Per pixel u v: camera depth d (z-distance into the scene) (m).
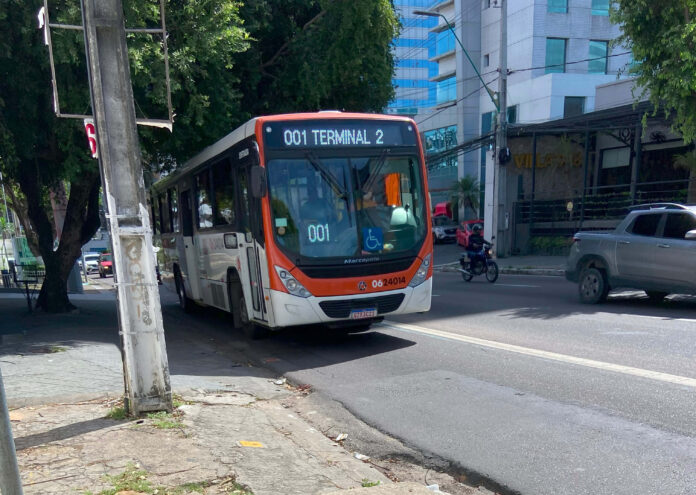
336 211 7.77
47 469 3.71
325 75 12.28
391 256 7.93
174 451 4.06
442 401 5.67
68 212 12.15
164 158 13.94
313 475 3.89
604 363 6.62
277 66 13.18
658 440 4.41
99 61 4.54
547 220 26.94
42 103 9.66
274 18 12.70
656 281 10.08
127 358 4.77
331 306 7.62
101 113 4.55
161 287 26.30
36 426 4.57
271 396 6.15
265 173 7.55
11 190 23.38
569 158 27.72
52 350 7.80
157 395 4.89
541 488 3.80
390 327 9.96
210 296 11.02
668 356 6.79
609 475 3.91
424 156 8.56
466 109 44.94
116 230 4.68
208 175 10.32
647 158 24.88
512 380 6.20
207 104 10.13
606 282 11.09
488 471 4.10
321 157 7.84
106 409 5.04
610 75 34.00
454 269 24.05
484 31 43.47
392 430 5.02
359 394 6.09
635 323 8.95
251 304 8.55
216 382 6.52
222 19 9.86
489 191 28.44
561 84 33.59
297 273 7.49
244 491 3.52
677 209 10.04
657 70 13.38
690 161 19.77
